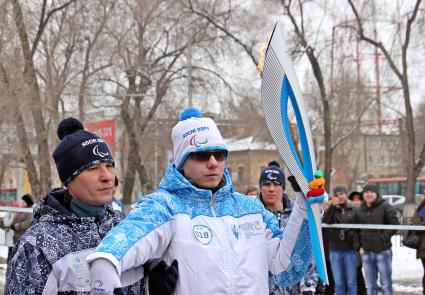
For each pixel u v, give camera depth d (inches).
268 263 113.5
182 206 103.9
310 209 105.3
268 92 109.7
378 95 1010.1
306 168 108.3
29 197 422.9
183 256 100.7
